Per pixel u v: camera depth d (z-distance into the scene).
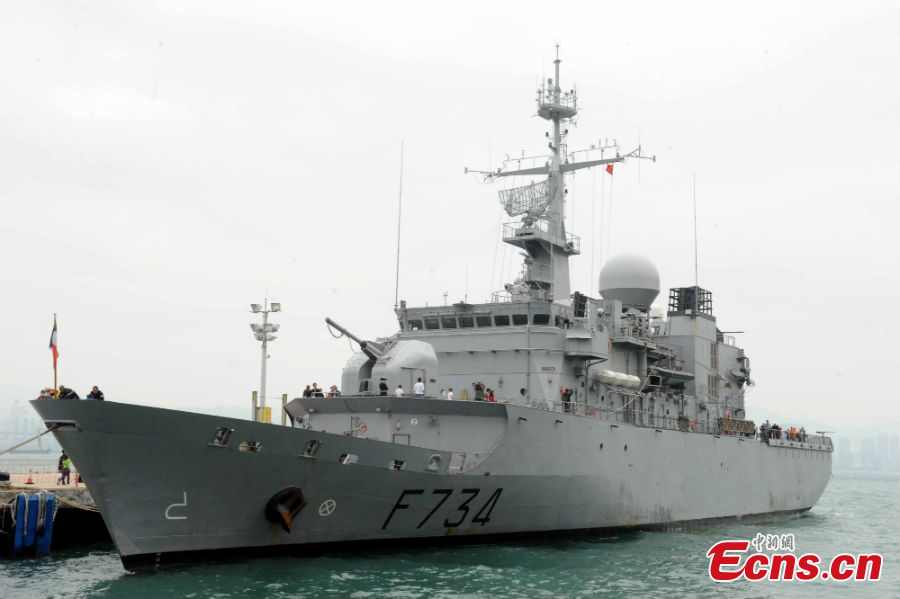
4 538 30.89
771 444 50.31
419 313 36.34
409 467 27.03
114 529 23.33
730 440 45.12
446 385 35.28
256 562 25.62
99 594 23.03
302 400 31.22
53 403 22.42
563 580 26.72
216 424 23.42
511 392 34.06
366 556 27.73
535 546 32.16
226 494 24.38
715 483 43.12
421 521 28.28
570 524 33.06
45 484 35.72
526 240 38.38
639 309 45.03
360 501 26.58
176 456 23.28
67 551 32.12
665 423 42.03
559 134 40.31
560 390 33.91
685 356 46.31
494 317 34.94
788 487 52.38
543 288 38.41
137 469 23.05
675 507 39.31
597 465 33.62
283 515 24.98
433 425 30.00
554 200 40.03
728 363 50.97
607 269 45.69
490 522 30.16
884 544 41.19
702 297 48.59
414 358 30.73
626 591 26.05
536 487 30.72
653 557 32.09
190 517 24.12
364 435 30.44
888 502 78.31
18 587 25.05
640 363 40.41
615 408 38.09
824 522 51.84
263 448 24.28
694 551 34.16
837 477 199.25
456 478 28.05
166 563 24.17
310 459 25.11
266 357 39.84
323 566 26.14
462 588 24.66
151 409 22.56
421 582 25.00
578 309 36.12
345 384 31.44
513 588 25.14
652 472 37.66
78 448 22.67
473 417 29.67
